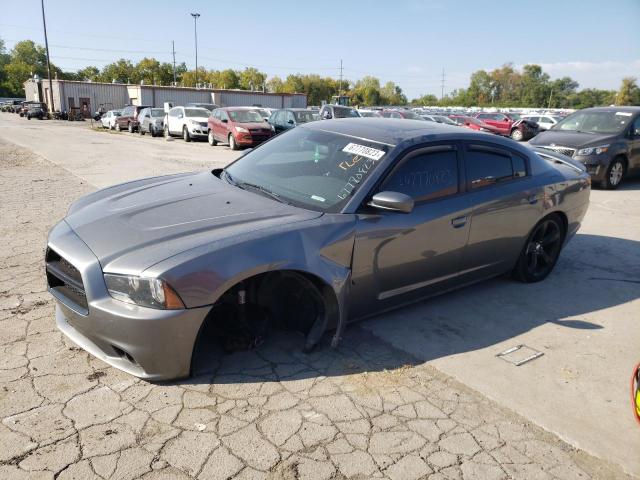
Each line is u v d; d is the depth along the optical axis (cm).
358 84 13438
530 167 445
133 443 236
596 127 1066
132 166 1233
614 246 613
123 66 9794
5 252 499
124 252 271
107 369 294
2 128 3073
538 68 13175
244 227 292
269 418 260
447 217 365
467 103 13538
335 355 327
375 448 244
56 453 227
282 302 333
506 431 263
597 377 320
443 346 348
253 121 1936
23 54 12162
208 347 324
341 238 309
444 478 228
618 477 236
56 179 982
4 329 336
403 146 352
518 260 461
